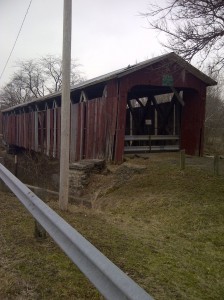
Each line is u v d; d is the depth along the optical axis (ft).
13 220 18.49
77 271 12.84
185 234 24.43
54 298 11.00
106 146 48.34
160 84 50.01
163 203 31.45
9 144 110.22
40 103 76.64
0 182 26.05
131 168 42.91
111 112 47.73
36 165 69.00
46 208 12.66
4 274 12.35
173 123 58.95
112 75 45.83
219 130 113.29
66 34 24.56
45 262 13.33
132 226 23.90
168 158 49.80
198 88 53.52
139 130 63.16
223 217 27.30
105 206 35.14
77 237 9.77
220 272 17.31
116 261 14.53
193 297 13.16
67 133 24.31
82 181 43.06
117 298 7.59
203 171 40.16
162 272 14.67
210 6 32.37
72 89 53.93
